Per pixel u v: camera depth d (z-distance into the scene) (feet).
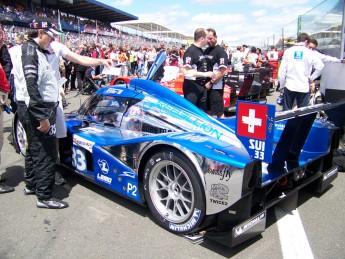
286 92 19.39
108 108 13.52
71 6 94.07
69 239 9.30
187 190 9.25
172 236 9.50
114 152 11.02
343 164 15.12
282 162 10.23
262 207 9.12
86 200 11.85
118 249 8.82
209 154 8.53
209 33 16.11
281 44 64.85
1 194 12.46
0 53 17.21
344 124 12.73
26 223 10.21
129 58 62.23
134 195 10.56
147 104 12.18
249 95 29.71
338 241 9.27
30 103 10.15
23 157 16.66
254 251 8.79
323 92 20.42
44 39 10.70
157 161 9.61
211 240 9.30
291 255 8.61
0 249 8.80
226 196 8.27
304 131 10.75
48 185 11.18
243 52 55.98
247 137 8.26
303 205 11.68
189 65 16.21
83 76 40.14
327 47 28.27
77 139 12.63
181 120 11.13
